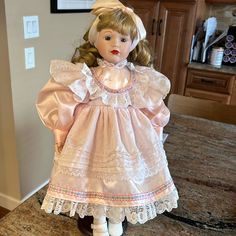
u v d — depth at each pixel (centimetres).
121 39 55
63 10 174
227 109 141
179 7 244
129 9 56
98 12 55
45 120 57
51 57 175
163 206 59
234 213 77
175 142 113
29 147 177
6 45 144
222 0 256
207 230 70
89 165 55
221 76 247
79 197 54
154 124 63
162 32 256
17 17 145
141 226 70
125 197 54
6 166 177
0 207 189
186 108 147
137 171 55
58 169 54
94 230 60
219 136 121
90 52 59
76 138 55
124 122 56
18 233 66
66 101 55
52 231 67
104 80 57
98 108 56
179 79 264
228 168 98
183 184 88
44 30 165
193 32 249
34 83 167
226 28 281
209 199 82
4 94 157
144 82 60
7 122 164
